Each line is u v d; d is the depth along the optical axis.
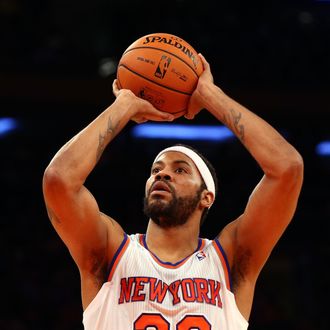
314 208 27.45
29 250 24.44
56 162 7.90
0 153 27.73
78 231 7.96
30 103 26.50
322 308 24.28
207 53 28.55
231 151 28.73
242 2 30.39
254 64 28.48
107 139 8.20
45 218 26.25
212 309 7.77
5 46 27.39
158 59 8.48
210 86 8.54
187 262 8.09
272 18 30.53
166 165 8.62
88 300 8.04
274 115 27.67
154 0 29.34
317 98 27.72
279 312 23.09
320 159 28.88
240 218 8.45
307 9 31.20
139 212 26.52
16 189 26.84
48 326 21.95
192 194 8.45
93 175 27.16
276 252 25.84
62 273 23.78
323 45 29.70
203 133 28.52
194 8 29.66
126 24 28.86
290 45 29.42
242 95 27.38
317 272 25.19
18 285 23.03
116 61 28.03
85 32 29.16
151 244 8.37
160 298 7.72
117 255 8.09
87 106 26.91
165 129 28.19
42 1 29.48
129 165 27.75
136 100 8.46
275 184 8.02
